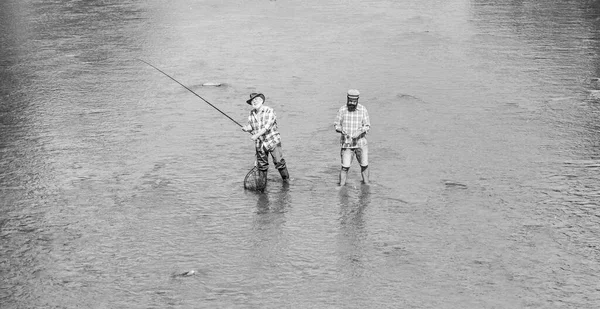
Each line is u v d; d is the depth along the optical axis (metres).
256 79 18.05
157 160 12.98
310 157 12.99
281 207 11.09
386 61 19.52
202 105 16.08
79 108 15.97
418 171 12.25
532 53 19.84
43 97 16.80
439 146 13.33
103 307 8.54
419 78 17.81
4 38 23.11
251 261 9.52
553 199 11.08
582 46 20.44
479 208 10.86
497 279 8.95
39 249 9.90
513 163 12.46
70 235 10.29
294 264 9.42
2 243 10.05
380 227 10.37
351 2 28.95
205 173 12.41
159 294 8.78
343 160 11.66
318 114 15.26
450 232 10.16
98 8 28.14
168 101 16.41
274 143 11.61
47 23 25.38
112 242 10.09
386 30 23.42
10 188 11.84
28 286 9.01
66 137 14.17
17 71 19.11
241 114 15.41
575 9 25.88
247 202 11.28
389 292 8.71
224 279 9.09
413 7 27.53
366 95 16.50
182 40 22.53
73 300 8.70
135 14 26.86
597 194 11.20
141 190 11.75
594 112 14.94
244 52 20.88
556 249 9.63
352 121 11.47
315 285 8.91
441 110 15.34
